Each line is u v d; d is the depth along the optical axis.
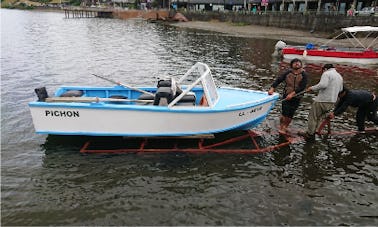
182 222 5.40
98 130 7.45
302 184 6.56
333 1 46.62
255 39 37.84
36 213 5.52
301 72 8.05
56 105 7.08
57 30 46.28
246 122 8.37
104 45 29.83
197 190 6.26
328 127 8.97
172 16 71.31
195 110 7.36
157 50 27.30
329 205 5.92
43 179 6.48
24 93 12.59
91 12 93.56
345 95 8.40
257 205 5.87
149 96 8.51
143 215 5.54
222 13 59.53
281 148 8.03
